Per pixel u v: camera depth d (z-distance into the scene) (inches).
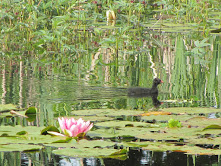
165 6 956.0
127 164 193.8
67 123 234.1
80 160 199.5
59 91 405.1
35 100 362.0
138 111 301.3
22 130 238.8
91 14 956.6
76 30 798.5
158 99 376.2
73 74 493.7
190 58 596.4
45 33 645.9
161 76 487.5
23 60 578.6
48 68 527.2
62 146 206.7
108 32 811.4
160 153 214.5
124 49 669.9
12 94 384.5
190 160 201.9
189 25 891.4
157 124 258.8
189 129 241.8
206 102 356.5
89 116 285.0
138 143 217.0
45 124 266.4
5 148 200.7
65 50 656.4
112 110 304.8
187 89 420.5
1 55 609.3
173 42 729.6
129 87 425.1
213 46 684.1
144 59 593.0
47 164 191.8
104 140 226.4
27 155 206.4
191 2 868.0
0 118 285.1
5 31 726.5
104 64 559.2
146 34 800.9
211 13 1015.6
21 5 776.3
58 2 761.0
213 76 482.6
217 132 232.4
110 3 948.6
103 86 434.0
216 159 205.6
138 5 884.6
